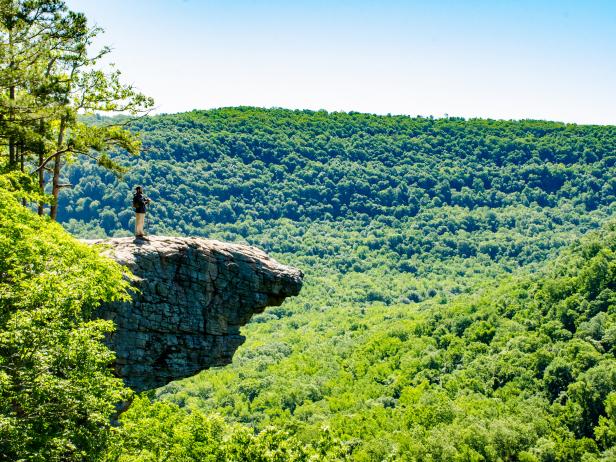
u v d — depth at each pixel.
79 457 16.59
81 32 30.05
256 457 30.34
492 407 89.38
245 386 113.44
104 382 17.78
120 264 24.94
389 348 123.75
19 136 28.20
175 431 28.28
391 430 87.06
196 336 26.84
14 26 28.38
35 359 16.55
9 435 14.96
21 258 18.25
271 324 163.12
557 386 91.12
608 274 107.62
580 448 75.38
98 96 32.34
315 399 108.69
